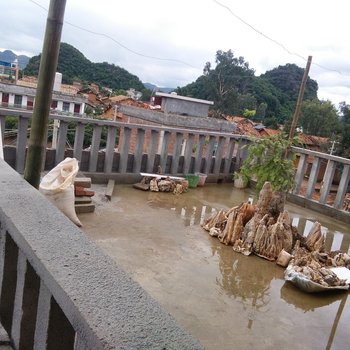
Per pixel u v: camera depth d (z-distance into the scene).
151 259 3.38
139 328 0.84
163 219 4.52
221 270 3.37
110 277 1.04
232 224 4.04
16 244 1.34
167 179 5.98
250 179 6.98
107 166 5.79
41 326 1.13
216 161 7.16
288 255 3.63
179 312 2.58
